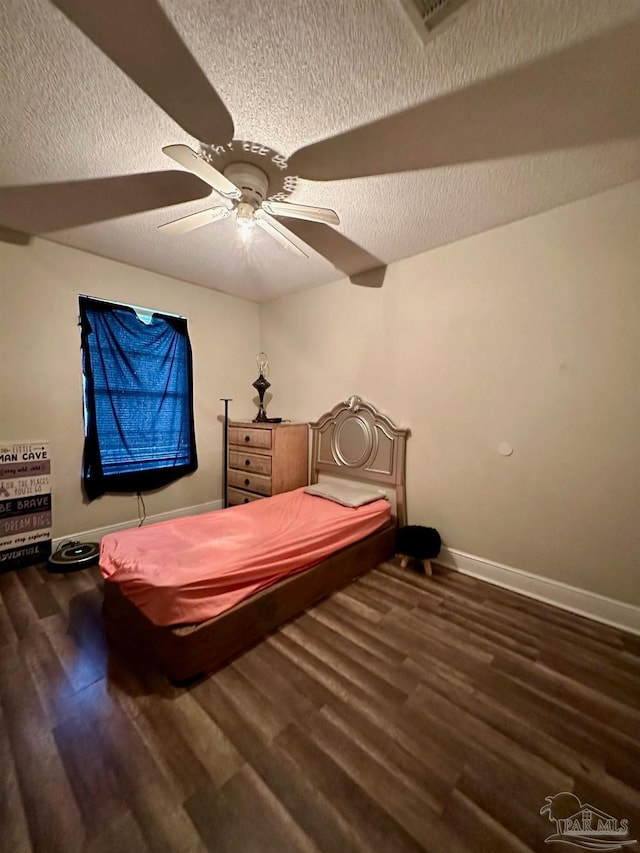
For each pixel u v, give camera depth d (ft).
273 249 8.52
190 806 3.25
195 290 11.14
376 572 8.05
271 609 5.71
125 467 9.72
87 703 4.35
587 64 3.76
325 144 5.00
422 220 7.10
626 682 4.89
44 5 3.24
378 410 9.63
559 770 3.65
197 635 4.62
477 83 4.02
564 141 4.93
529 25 3.38
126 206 6.70
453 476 8.29
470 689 4.70
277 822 3.13
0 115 4.45
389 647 5.49
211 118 4.55
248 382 12.79
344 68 3.85
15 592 7.01
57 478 8.62
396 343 9.21
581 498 6.57
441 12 3.29
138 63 3.80
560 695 4.63
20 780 3.45
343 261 9.16
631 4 3.18
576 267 6.47
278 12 3.32
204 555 5.60
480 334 7.72
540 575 7.08
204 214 5.85
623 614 6.14
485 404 7.72
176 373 10.76
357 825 3.12
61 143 4.99
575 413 6.59
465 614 6.45
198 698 4.45
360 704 4.41
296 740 3.91
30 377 8.16
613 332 6.15
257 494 10.81
